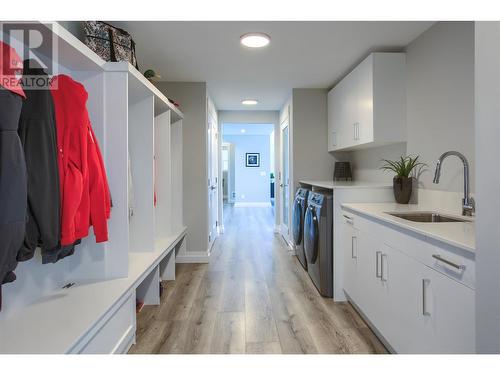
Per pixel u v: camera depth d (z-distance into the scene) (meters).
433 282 1.47
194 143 4.06
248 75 3.76
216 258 4.22
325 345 2.08
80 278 2.03
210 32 2.59
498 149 0.98
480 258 1.07
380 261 2.04
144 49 2.94
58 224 1.55
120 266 2.04
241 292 3.03
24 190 1.28
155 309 2.66
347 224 2.69
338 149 3.93
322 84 4.16
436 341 1.45
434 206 2.46
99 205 1.79
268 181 11.05
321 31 2.59
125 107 2.01
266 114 5.89
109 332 1.68
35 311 1.56
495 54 0.99
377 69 2.88
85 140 1.71
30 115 1.46
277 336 2.21
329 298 2.87
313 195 3.24
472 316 1.23
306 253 3.40
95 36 2.02
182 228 3.90
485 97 1.03
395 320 1.84
